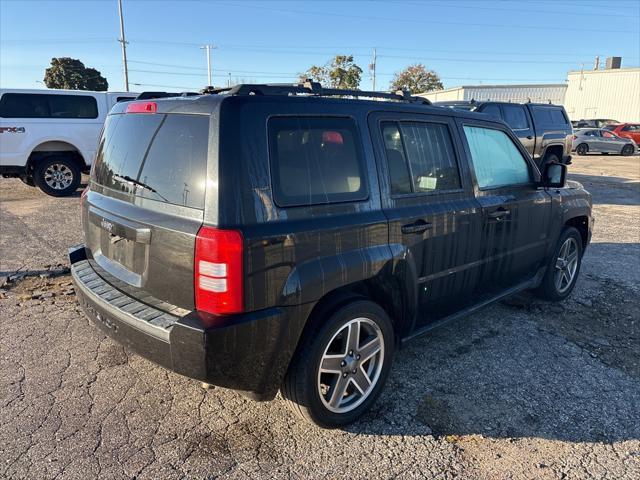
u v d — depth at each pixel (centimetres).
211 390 327
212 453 269
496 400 325
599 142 2609
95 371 346
